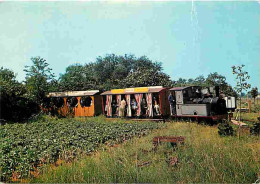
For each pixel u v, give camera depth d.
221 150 8.45
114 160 8.09
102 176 7.08
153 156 8.77
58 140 11.94
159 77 34.59
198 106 17.75
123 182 6.72
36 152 9.70
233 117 19.86
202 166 7.18
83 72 40.75
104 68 50.56
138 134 14.16
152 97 21.11
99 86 36.84
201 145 9.32
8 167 8.04
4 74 28.03
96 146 11.35
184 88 19.17
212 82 32.19
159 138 10.01
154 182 6.60
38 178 7.53
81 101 26.78
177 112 19.38
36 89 28.55
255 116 19.59
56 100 28.83
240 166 6.99
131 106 22.52
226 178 6.53
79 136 13.24
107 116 24.55
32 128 17.30
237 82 11.90
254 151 8.15
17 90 26.89
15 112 26.05
